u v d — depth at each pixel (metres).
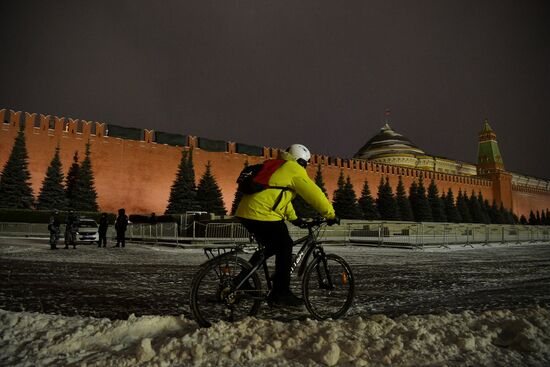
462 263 11.23
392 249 17.70
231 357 2.75
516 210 83.56
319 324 3.42
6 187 29.52
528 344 3.00
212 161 43.28
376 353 2.82
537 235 31.09
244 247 3.76
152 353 2.77
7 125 31.97
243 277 3.65
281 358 2.78
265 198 3.61
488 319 3.69
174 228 17.97
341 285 4.19
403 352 2.82
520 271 9.37
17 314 3.65
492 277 8.15
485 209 65.88
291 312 4.50
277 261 3.70
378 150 91.81
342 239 21.61
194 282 3.54
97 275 7.77
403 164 85.94
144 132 39.34
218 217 23.59
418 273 8.67
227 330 3.20
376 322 3.46
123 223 16.53
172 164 40.31
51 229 14.57
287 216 3.89
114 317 4.38
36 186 32.69
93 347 3.07
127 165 37.53
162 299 5.39
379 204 48.94
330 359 2.65
